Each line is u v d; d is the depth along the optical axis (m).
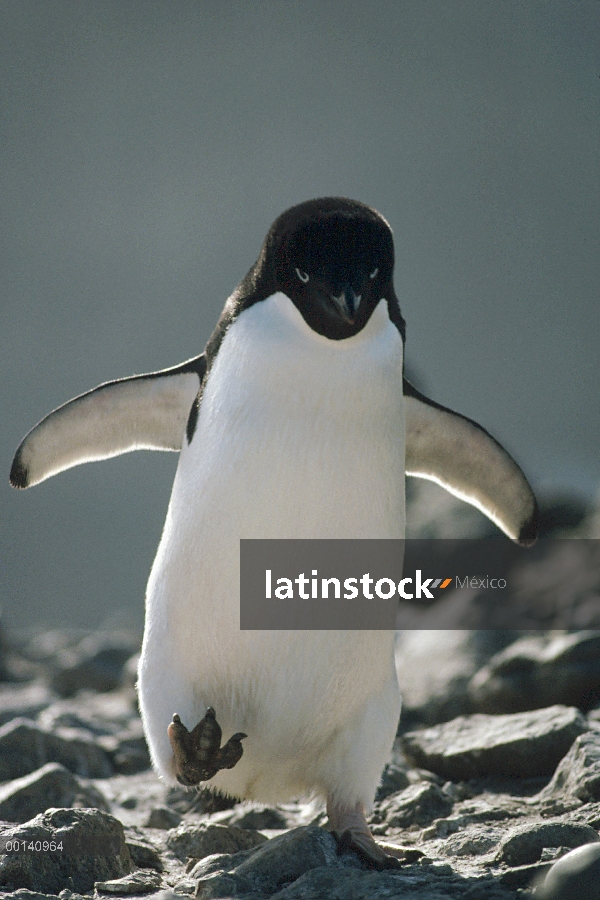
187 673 15.08
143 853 15.78
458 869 14.33
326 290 14.01
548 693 22.25
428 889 12.91
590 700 22.06
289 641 14.56
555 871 11.79
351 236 14.15
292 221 14.46
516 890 12.61
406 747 21.02
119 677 31.64
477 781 19.62
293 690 14.83
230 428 14.45
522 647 25.27
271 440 14.21
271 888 13.77
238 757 14.16
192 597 14.77
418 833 17.25
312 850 14.16
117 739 23.98
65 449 18.23
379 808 18.48
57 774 18.17
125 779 21.88
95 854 14.45
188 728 15.07
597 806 16.02
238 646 14.66
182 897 13.46
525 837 14.19
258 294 14.98
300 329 14.37
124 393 17.36
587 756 17.41
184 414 17.27
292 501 14.21
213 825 16.64
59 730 23.62
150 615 15.55
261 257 15.11
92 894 13.83
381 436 14.57
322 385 14.21
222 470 14.41
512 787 19.09
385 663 15.25
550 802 17.45
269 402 14.27
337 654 14.73
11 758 20.80
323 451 14.22
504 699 22.75
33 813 17.62
